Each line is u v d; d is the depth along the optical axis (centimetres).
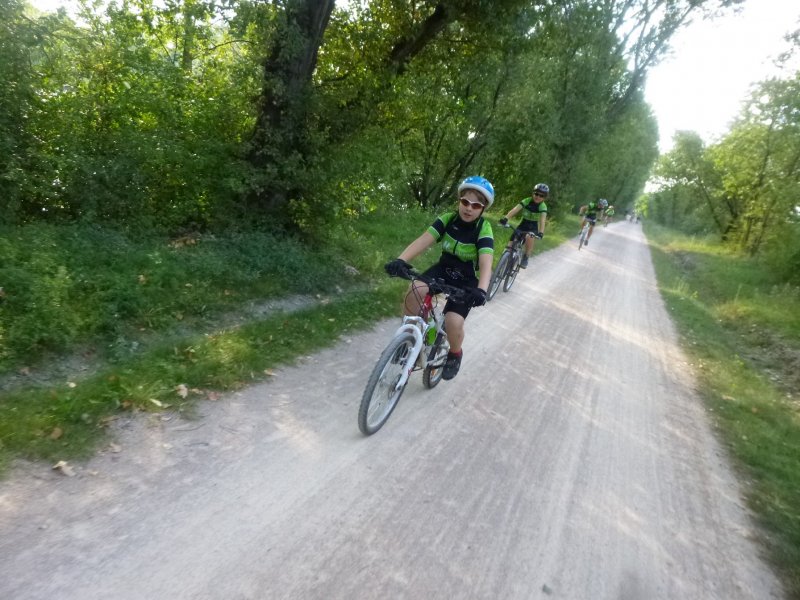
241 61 784
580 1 1619
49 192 601
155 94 712
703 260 2478
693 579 310
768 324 1141
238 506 296
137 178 673
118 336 462
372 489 336
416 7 913
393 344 387
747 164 2609
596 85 2305
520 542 313
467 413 470
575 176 2556
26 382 382
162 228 709
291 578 254
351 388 475
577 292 1154
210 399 402
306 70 783
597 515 356
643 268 1908
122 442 332
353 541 287
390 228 1356
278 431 380
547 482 385
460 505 338
